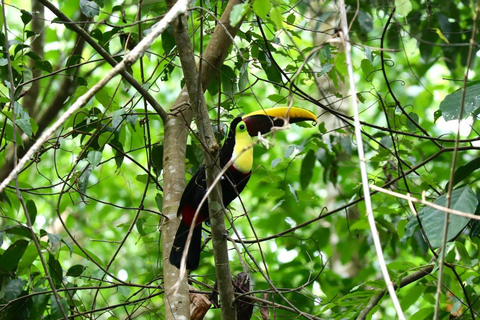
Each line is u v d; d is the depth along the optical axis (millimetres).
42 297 6785
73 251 7129
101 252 14328
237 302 6266
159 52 13172
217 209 5430
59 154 14047
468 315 7367
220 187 5473
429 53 9930
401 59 14984
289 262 10641
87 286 7012
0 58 6871
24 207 5387
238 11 4750
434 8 10203
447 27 9867
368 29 9516
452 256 6383
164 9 7816
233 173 6453
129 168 14852
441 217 5680
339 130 8781
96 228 13859
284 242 11984
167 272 6297
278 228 11961
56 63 12141
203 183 6383
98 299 12102
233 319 5887
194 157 7777
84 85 7547
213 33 7156
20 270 6969
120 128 7043
